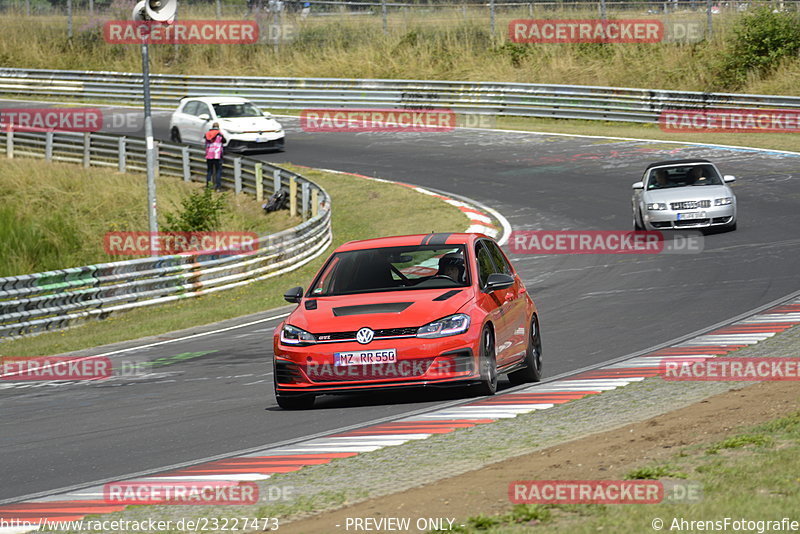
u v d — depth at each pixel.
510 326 37.16
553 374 40.34
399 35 186.62
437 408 34.09
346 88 161.00
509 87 151.62
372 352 33.75
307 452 29.14
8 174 125.62
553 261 74.75
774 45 153.00
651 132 136.50
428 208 101.50
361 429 31.83
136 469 29.17
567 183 107.75
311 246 90.62
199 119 130.50
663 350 42.78
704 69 155.88
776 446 23.52
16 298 68.44
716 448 23.98
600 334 48.81
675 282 61.69
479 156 126.75
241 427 34.03
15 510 25.25
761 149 117.75
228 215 110.75
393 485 24.30
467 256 36.84
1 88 189.50
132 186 121.31
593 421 30.12
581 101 146.62
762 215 84.00
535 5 182.00
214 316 66.62
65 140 135.50
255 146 131.12
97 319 72.31
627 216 90.12
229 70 187.88
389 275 36.91
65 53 197.75
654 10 175.75
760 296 54.34
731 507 18.73
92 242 105.19
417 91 156.25
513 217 94.19
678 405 31.28
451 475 24.78
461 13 189.62
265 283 82.69
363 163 127.00
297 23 193.62
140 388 44.94
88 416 38.91
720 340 43.44
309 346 34.31
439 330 33.84
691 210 76.88
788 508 18.38
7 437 35.78
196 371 48.34
